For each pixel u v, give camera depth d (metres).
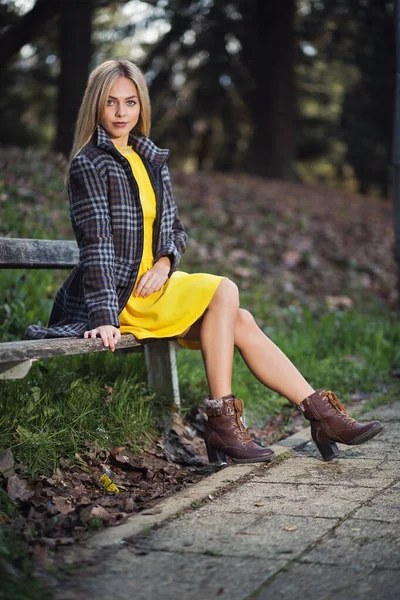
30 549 2.84
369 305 10.71
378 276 12.62
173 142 31.06
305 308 8.25
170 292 4.20
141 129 4.47
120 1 20.52
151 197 4.36
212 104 28.34
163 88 27.97
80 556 2.87
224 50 25.77
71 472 3.89
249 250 11.46
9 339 5.48
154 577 2.68
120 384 4.69
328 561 2.79
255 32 24.81
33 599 2.45
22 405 4.06
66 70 18.25
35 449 3.83
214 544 2.98
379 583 2.58
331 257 12.61
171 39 25.78
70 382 4.51
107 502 3.59
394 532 3.05
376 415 5.42
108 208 4.17
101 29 27.17
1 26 14.82
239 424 4.18
